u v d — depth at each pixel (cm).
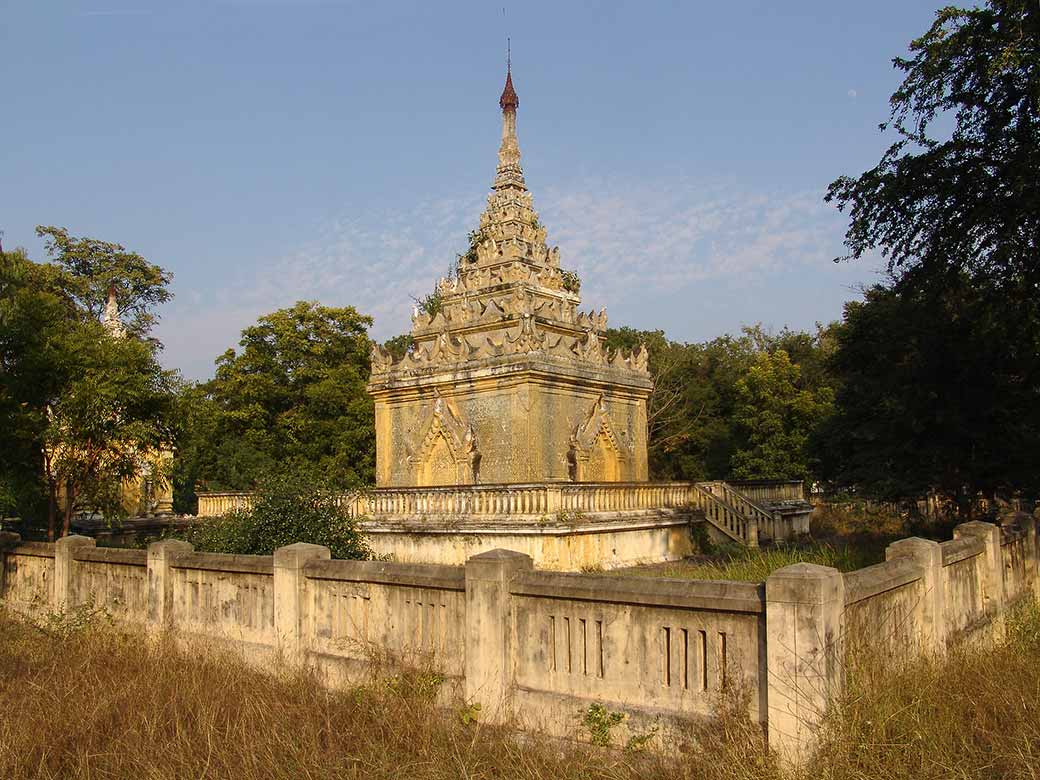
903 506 3131
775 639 789
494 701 984
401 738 938
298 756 904
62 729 980
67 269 5181
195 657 1271
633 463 3183
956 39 1962
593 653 938
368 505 2616
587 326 3322
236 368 4331
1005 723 862
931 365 2422
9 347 2045
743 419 5034
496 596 993
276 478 1922
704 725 841
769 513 2800
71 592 1700
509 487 2311
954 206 2083
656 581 898
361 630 1170
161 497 4034
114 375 2189
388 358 3212
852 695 798
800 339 6244
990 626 1342
